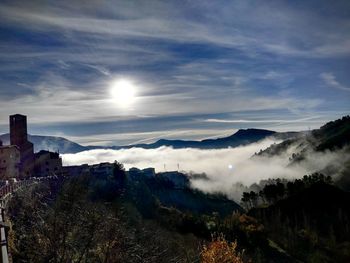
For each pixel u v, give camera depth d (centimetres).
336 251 14862
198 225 12481
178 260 5688
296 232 16512
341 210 19162
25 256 3259
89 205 4416
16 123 13925
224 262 4722
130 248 4059
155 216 11956
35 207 4509
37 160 14212
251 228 14500
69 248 3441
